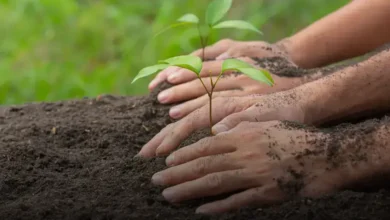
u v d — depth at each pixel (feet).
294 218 4.12
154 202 4.32
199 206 4.26
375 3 5.41
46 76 8.77
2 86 8.63
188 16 5.06
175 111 5.07
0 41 9.69
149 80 9.04
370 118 4.69
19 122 5.46
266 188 4.20
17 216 4.23
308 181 4.24
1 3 10.07
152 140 4.72
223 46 5.57
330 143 4.28
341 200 4.20
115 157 4.87
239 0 10.20
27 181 4.57
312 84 4.70
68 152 4.94
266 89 5.11
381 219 4.12
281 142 4.27
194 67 4.33
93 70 9.52
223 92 5.09
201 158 4.26
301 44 5.57
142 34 9.80
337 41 5.50
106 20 10.02
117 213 4.22
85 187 4.50
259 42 5.59
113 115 5.47
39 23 9.91
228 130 4.44
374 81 4.60
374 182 4.31
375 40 5.44
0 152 4.84
